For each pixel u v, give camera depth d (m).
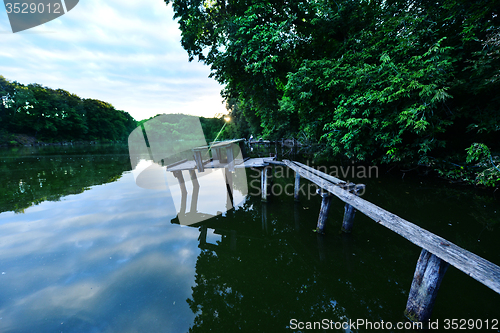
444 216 4.05
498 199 4.81
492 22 4.95
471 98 5.55
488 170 4.98
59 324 1.80
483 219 3.88
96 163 11.23
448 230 3.52
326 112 7.51
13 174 7.94
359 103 5.95
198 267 2.69
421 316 1.84
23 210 4.24
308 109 7.90
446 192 5.44
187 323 1.91
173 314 1.98
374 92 5.62
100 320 1.87
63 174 7.89
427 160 6.43
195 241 3.29
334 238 3.57
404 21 6.01
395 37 6.18
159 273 2.50
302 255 3.13
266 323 2.00
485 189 5.46
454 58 5.16
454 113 5.63
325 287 2.48
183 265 2.69
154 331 1.81
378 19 7.46
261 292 2.40
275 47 7.68
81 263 2.61
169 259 2.78
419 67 5.38
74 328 1.77
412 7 6.66
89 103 61.06
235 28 7.79
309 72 7.01
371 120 6.27
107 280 2.34
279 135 19.66
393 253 3.11
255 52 7.29
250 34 7.62
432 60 5.14
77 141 53.28
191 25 9.62
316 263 2.94
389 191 5.75
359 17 7.66
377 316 2.06
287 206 5.12
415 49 5.80
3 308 1.93
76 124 52.72
